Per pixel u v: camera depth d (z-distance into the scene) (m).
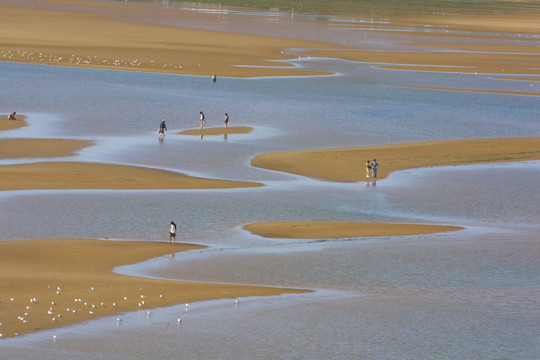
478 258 86.31
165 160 129.38
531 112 193.38
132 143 141.00
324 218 100.56
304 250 86.81
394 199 112.00
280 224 96.50
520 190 119.94
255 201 106.94
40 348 57.34
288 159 133.50
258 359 58.44
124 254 81.69
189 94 195.38
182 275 76.19
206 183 115.69
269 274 78.12
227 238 90.25
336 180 122.00
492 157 141.62
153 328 62.34
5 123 151.25
